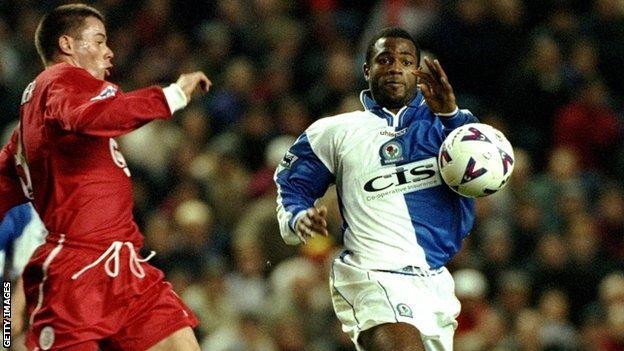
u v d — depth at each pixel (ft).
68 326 78.89
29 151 80.12
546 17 199.72
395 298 80.64
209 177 172.76
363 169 82.74
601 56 195.21
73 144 79.25
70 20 82.02
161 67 198.08
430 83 82.07
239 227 164.66
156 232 157.17
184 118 186.91
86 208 79.66
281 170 85.87
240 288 153.17
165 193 174.19
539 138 187.62
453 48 195.52
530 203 165.89
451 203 83.05
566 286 158.61
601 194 172.55
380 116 84.12
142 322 80.18
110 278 79.61
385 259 81.56
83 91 77.61
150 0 208.74
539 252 160.97
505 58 195.21
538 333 146.41
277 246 157.69
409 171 82.58
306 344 145.28
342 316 83.15
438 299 82.12
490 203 164.14
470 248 159.12
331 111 186.09
